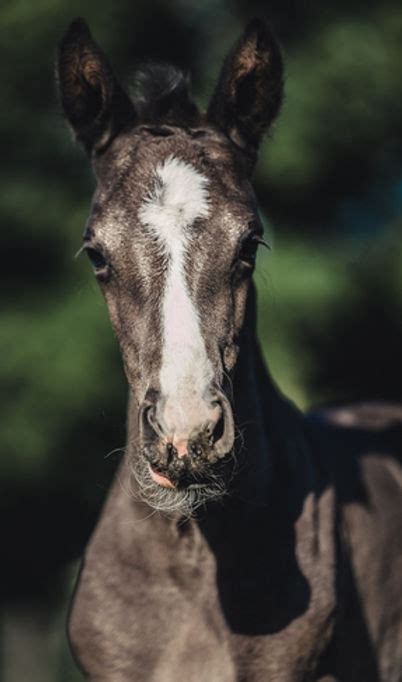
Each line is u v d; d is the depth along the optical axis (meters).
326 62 22.69
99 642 7.11
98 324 20.89
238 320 6.68
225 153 7.00
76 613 7.20
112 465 20.09
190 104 7.46
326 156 22.80
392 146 24.00
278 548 7.15
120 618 7.08
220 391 6.29
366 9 23.81
